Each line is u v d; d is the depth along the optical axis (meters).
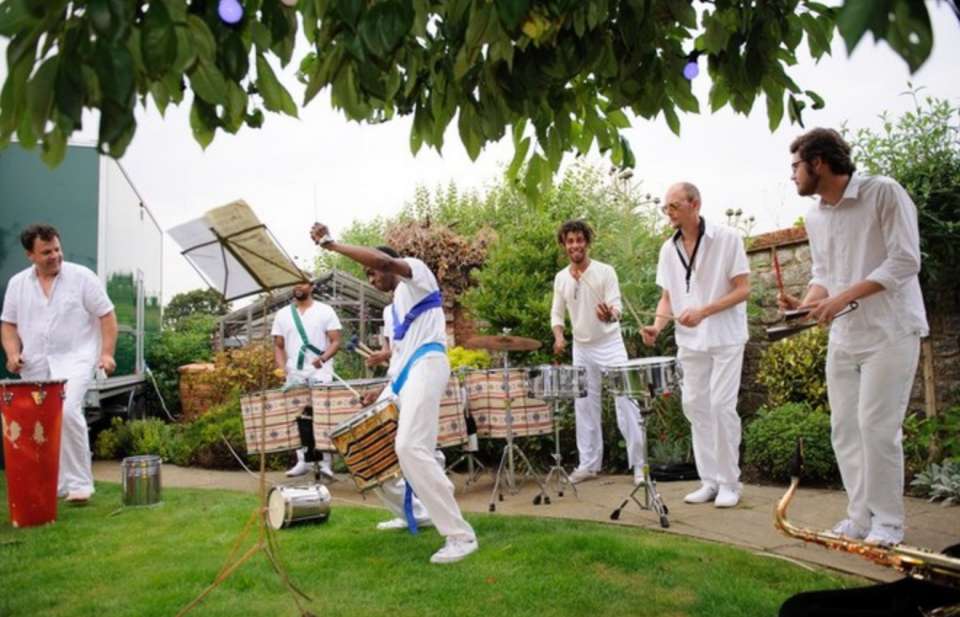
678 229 5.15
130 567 3.88
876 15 0.83
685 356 5.07
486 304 7.71
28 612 3.25
